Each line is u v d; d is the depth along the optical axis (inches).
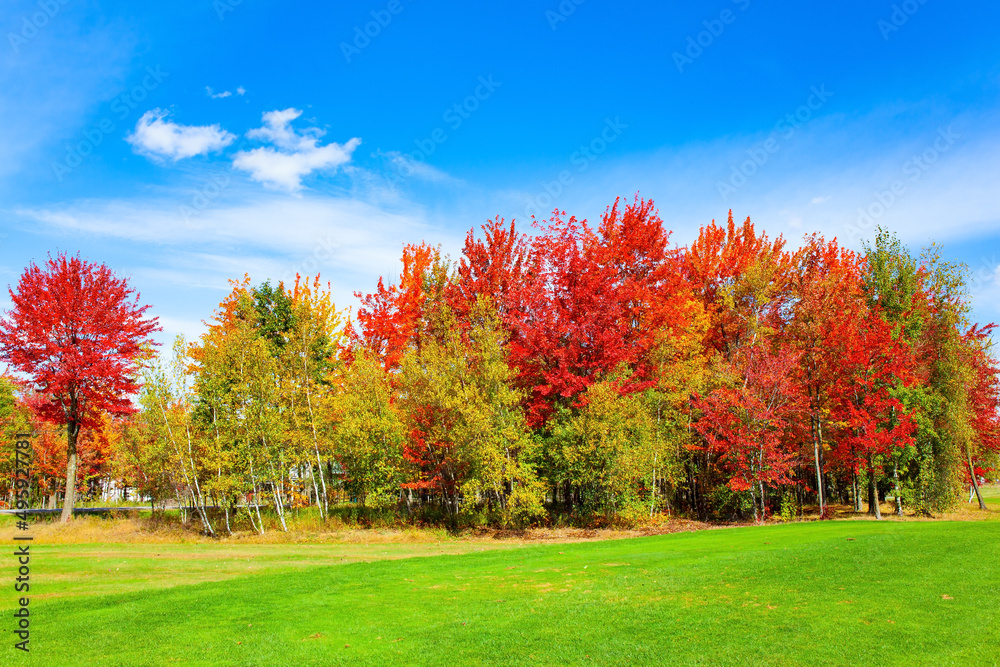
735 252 1534.2
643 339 1354.6
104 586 625.9
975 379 1364.4
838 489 1642.5
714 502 1344.7
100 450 1727.4
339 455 1363.2
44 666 378.3
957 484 1250.0
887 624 391.5
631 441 1211.2
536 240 1459.2
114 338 1290.6
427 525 1290.6
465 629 440.8
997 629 372.5
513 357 1354.6
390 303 1526.8
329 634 439.2
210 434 1291.8
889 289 1382.9
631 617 445.4
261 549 989.2
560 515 1337.4
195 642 422.6
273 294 1631.4
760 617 423.5
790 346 1341.0
